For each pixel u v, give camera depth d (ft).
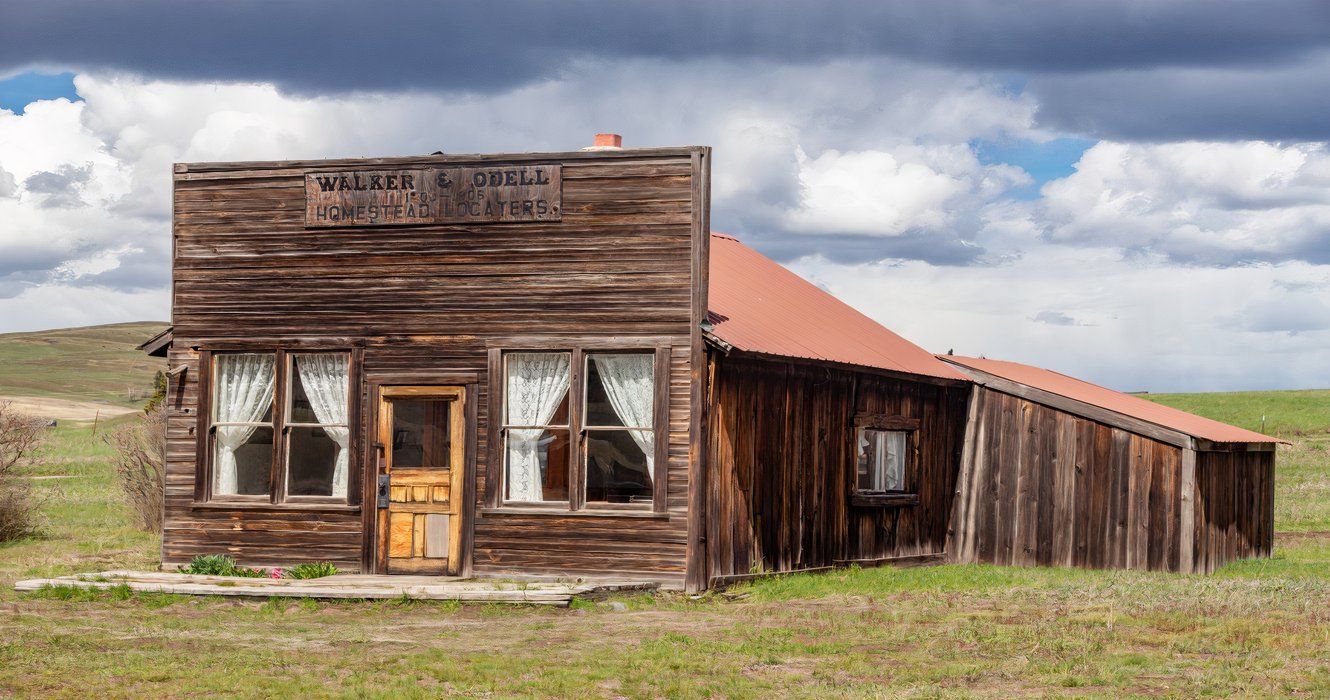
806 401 59.21
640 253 52.70
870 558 64.03
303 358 56.85
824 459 60.54
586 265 53.26
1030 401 68.59
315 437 56.54
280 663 36.09
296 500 56.24
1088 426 66.64
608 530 52.49
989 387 70.23
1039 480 68.03
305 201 56.44
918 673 34.60
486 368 54.19
